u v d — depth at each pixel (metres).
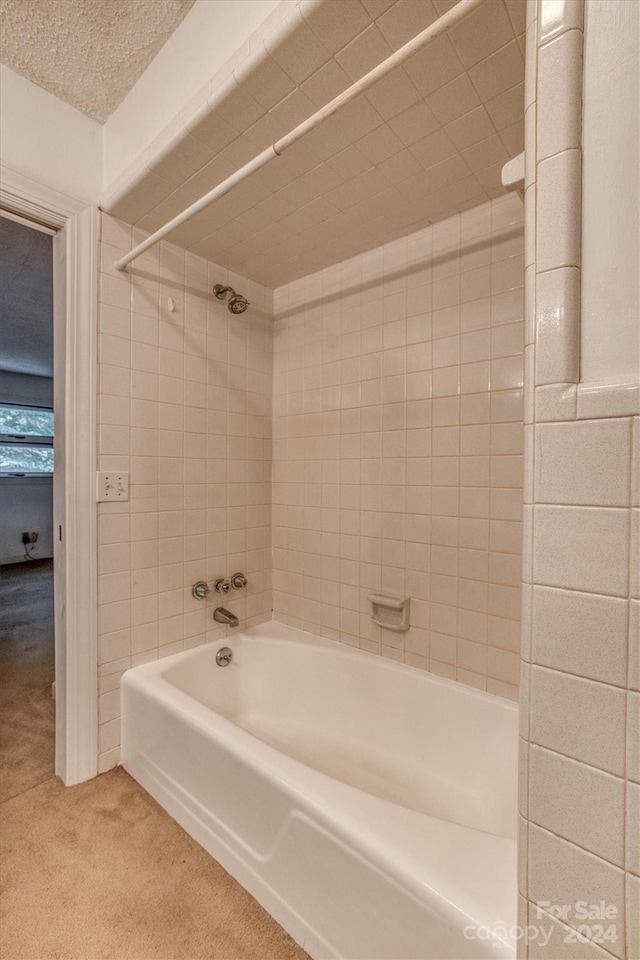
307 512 2.03
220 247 1.77
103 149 1.53
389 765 1.57
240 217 1.56
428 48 0.92
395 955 0.80
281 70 1.00
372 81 0.83
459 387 1.53
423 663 1.63
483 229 1.48
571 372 0.60
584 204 0.60
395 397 1.71
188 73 1.22
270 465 2.18
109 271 1.54
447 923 0.72
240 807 1.12
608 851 0.58
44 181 1.38
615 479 0.56
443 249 1.57
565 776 0.61
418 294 1.64
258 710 1.90
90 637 1.49
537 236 0.63
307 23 0.90
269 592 2.17
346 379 1.87
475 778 1.41
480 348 1.48
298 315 2.06
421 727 1.55
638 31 0.56
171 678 1.65
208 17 1.16
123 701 1.57
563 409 0.60
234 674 1.90
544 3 0.62
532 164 0.64
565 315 0.60
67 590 1.46
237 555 2.01
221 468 1.94
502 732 1.37
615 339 0.58
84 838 1.26
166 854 1.21
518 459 1.41
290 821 1.00
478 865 0.80
